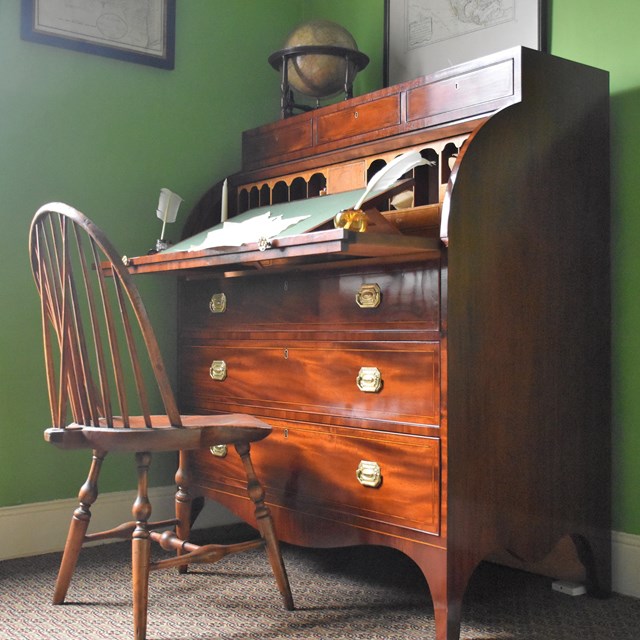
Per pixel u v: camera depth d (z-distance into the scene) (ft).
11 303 9.03
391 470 6.82
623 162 7.90
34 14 9.19
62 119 9.41
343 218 6.30
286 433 7.89
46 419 9.23
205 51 10.53
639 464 7.77
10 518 8.93
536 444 7.04
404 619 7.05
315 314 7.61
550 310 7.19
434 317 6.47
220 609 7.27
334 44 9.55
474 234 6.55
